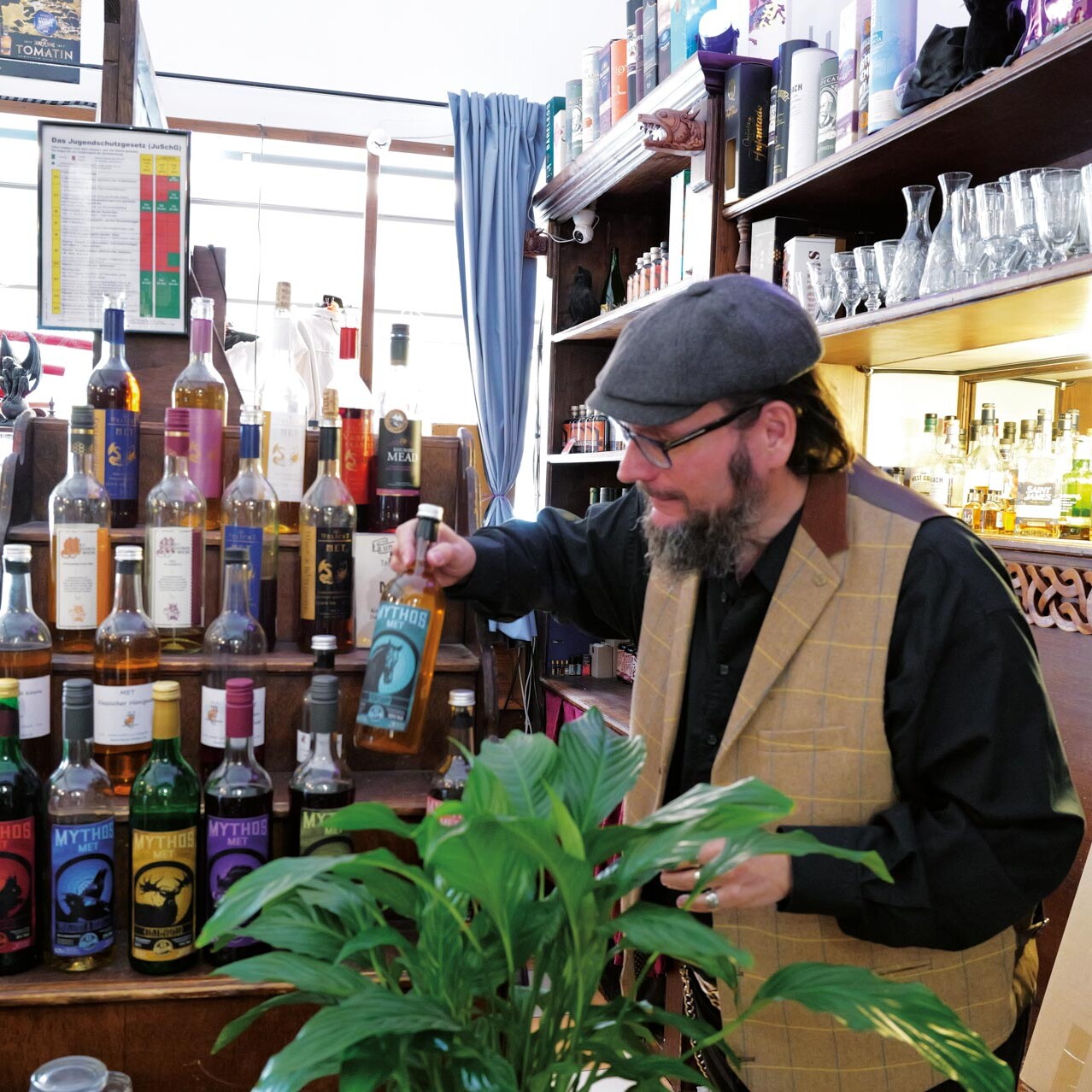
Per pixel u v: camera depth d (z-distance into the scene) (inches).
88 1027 48.3
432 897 27.0
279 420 64.9
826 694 45.7
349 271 195.5
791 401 44.1
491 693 62.2
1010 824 41.2
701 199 105.1
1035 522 77.7
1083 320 69.5
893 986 25.3
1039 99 64.9
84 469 58.8
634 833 25.4
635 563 58.7
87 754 49.2
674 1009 71.8
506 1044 27.5
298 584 65.9
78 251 72.9
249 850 49.4
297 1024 50.3
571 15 181.6
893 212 94.3
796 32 111.8
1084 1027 61.2
